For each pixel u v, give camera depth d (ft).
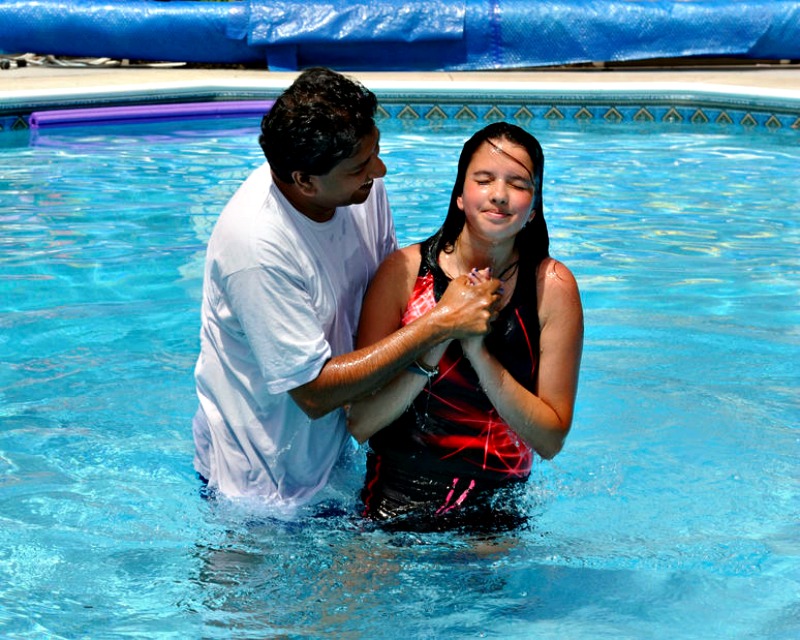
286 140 8.23
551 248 19.16
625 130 30.12
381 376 8.76
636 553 9.71
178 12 34.76
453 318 8.61
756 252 19.01
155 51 35.14
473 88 31.42
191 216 20.86
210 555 9.57
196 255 18.66
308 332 8.84
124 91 30.50
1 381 13.74
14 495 10.87
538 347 9.31
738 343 15.05
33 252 18.62
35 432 12.37
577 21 34.91
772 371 14.14
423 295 9.41
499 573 9.30
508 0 35.27
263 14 34.60
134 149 26.66
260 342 8.89
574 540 9.90
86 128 28.99
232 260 8.82
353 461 10.66
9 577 9.34
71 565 9.55
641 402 13.19
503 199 8.69
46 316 15.84
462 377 9.44
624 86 31.27
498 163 8.74
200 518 10.18
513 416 9.12
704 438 12.23
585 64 37.37
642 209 21.71
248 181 9.06
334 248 9.23
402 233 19.34
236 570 9.31
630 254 18.86
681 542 9.95
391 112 31.76
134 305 16.37
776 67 36.14
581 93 31.30
